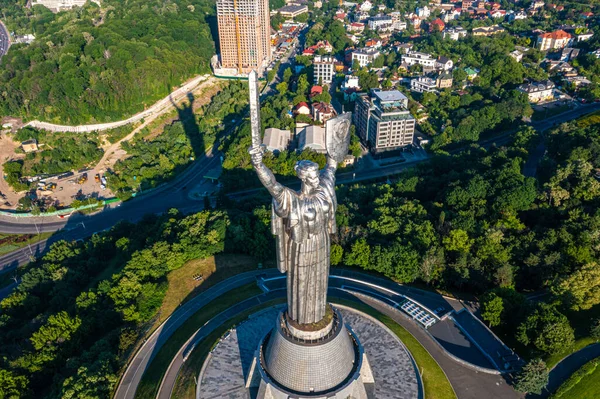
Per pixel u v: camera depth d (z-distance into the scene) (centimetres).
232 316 10462
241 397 8019
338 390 7112
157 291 11362
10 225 18962
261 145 5662
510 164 15838
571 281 9950
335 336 7156
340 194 16738
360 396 7575
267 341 8100
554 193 14025
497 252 11531
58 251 15675
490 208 14075
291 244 6444
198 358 9175
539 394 8331
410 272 11300
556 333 8706
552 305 9769
